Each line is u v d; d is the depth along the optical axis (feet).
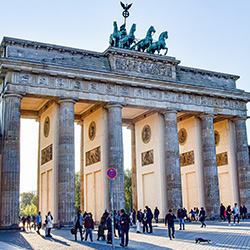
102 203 254.06
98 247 127.34
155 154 285.84
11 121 221.25
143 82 264.11
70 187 230.68
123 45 273.75
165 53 283.18
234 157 313.73
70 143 236.02
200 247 114.21
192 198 299.58
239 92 305.94
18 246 132.05
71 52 252.21
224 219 260.01
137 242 139.33
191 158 303.48
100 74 248.93
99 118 268.21
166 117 277.64
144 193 298.56
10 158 215.92
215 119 325.42
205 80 303.68
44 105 268.82
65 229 217.77
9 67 223.92
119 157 250.37
